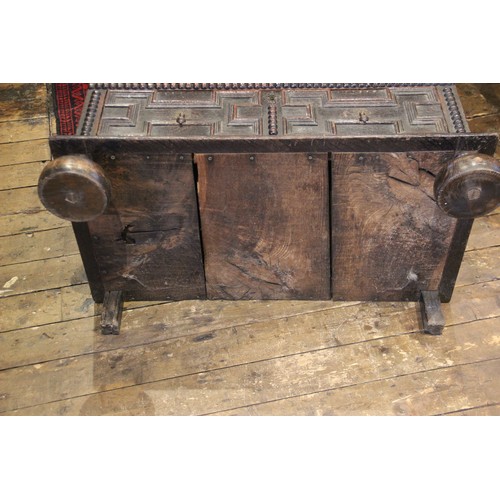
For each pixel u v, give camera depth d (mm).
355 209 2908
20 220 3664
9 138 4059
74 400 3006
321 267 3123
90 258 3094
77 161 2619
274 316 3250
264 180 2834
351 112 2832
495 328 3184
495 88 4289
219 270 3158
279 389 3021
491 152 2721
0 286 3391
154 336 3195
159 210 2928
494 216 3625
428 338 3158
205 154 2766
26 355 3141
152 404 2990
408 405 2963
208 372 3078
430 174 2789
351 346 3141
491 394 2986
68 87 4324
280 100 2889
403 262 3088
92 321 3254
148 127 2787
